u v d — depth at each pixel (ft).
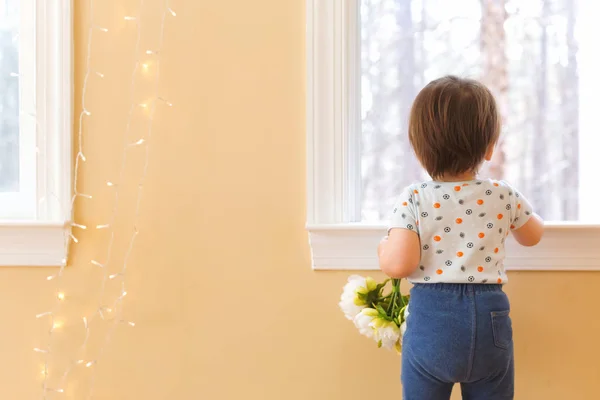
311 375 5.27
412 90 5.35
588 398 5.15
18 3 5.36
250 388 5.30
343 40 5.11
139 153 5.24
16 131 5.43
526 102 5.34
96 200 5.25
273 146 5.22
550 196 5.38
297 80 5.20
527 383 5.17
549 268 5.07
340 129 5.13
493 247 4.23
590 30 5.28
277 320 5.26
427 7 5.32
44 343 5.28
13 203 5.35
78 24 5.19
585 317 5.11
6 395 5.29
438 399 4.31
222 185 5.24
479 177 5.39
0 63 5.41
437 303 4.15
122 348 5.29
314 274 5.23
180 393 5.32
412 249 4.21
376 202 5.43
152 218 5.25
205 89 5.22
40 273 5.24
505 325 4.22
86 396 5.30
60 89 5.14
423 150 4.37
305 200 5.23
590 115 5.32
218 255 5.27
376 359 5.24
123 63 5.21
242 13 5.19
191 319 5.28
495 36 5.31
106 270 5.26
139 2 5.19
